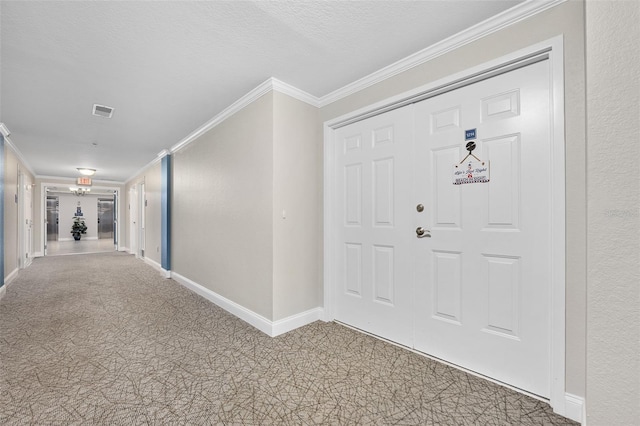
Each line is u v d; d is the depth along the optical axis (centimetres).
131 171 720
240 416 155
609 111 69
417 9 169
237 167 306
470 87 198
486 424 149
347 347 233
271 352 226
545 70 167
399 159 237
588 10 72
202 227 381
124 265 614
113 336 255
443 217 210
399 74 229
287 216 270
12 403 164
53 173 739
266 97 265
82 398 169
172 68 234
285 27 185
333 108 282
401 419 153
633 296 66
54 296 379
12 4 161
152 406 162
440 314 212
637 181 66
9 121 350
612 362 68
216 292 347
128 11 169
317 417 155
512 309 179
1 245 373
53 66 228
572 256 152
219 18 176
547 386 165
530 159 172
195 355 221
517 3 164
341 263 284
